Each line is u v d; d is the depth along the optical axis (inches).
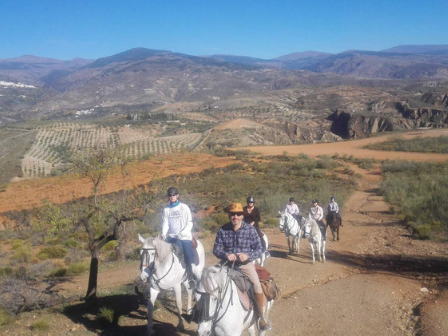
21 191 1781.5
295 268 563.2
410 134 3631.9
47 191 1733.5
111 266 655.8
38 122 7854.3
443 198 932.6
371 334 342.0
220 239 244.7
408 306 408.8
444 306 391.2
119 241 717.3
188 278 329.1
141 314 378.6
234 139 4766.2
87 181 1868.8
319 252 605.0
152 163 2383.1
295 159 2481.5
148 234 916.0
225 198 1425.9
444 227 788.6
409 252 668.1
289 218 644.7
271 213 1152.8
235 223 239.8
